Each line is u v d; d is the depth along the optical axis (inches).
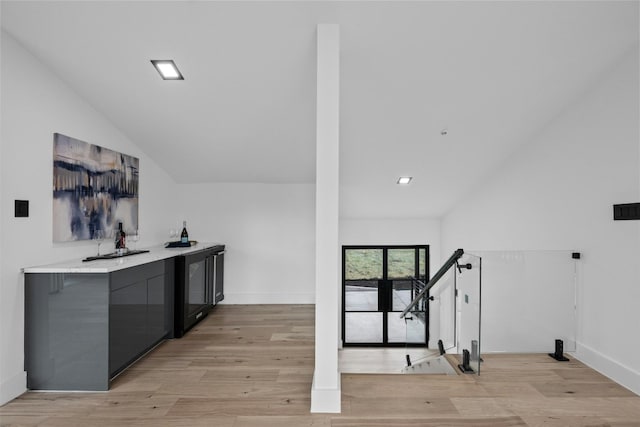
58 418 76.9
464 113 115.4
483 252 105.7
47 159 95.9
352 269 211.9
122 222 130.0
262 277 183.0
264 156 152.9
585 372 95.1
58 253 99.5
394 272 211.9
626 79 90.4
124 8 81.8
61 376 88.9
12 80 85.8
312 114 122.4
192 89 108.9
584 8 81.3
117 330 92.8
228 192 182.7
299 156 153.1
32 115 91.4
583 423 71.8
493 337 106.7
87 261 101.5
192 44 91.9
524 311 107.0
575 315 106.2
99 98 111.3
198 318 144.7
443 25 85.6
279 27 86.4
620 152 92.0
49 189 96.3
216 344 122.7
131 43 91.4
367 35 88.1
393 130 124.1
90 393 87.5
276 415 76.5
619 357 91.1
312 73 102.3
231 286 182.5
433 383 88.0
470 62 96.3
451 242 191.3
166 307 123.6
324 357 79.0
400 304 211.8
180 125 127.9
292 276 183.2
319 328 79.6
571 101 108.2
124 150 133.1
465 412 75.4
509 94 107.1
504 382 88.7
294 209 182.9
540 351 107.0
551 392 84.1
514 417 73.7
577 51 91.8
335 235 80.8
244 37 89.6
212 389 89.2
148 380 94.6
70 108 105.1
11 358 84.7
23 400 84.2
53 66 96.7
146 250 134.8
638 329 86.4
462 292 102.1
